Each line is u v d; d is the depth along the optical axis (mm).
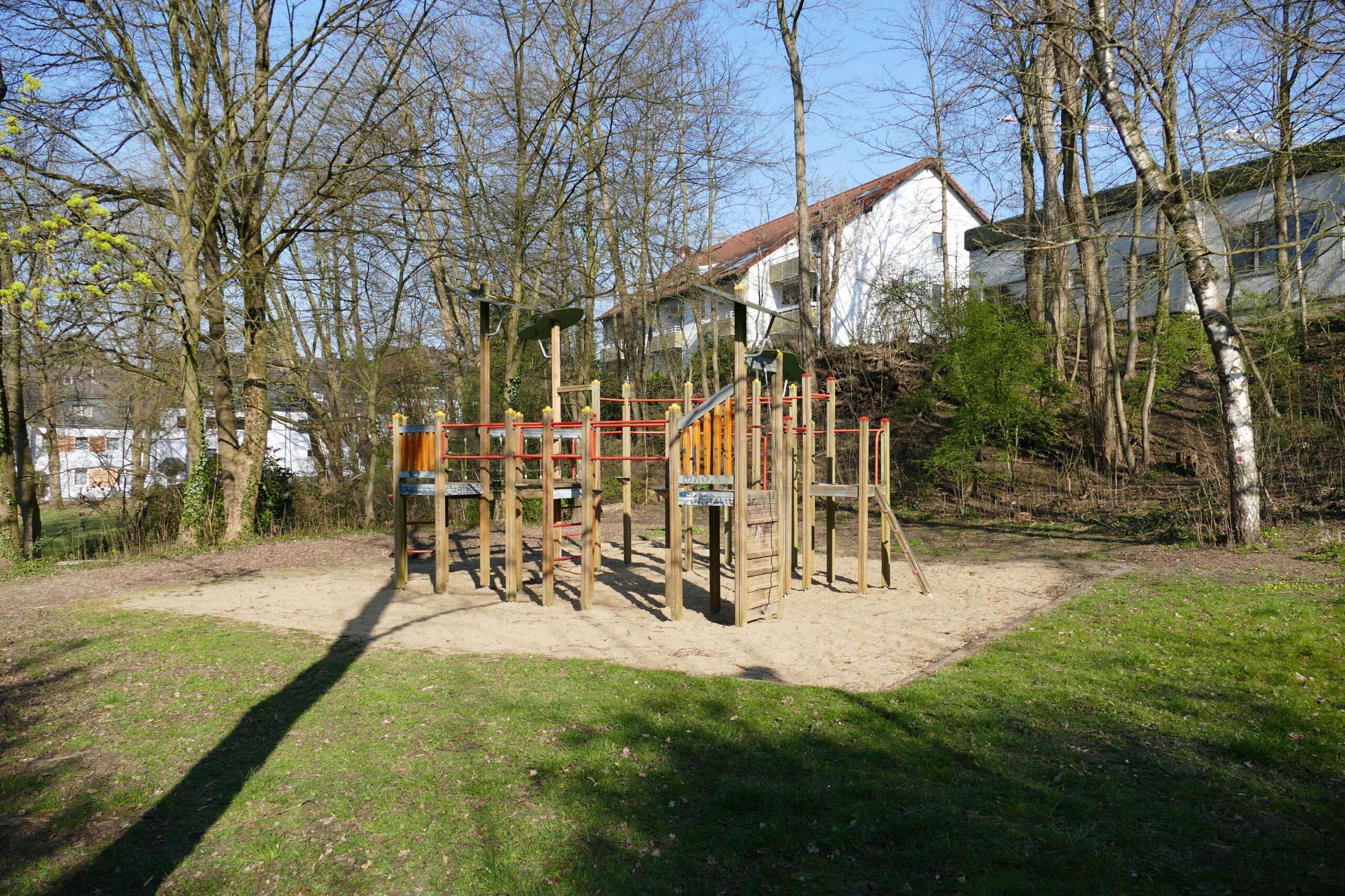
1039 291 19672
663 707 5121
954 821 3537
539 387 21672
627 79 19000
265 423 15719
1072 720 4812
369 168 14844
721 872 3178
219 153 14438
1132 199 16828
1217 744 4457
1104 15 10633
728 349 27922
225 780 4176
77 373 19594
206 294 14227
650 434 24766
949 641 6883
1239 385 10414
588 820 3615
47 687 5879
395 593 9711
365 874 3254
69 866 3395
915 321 24250
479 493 10000
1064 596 8398
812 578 10422
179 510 15758
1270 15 8844
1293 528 11023
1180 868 3188
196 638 7277
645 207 21719
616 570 11266
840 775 4027
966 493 16891
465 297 20703
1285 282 13539
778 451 8266
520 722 4879
